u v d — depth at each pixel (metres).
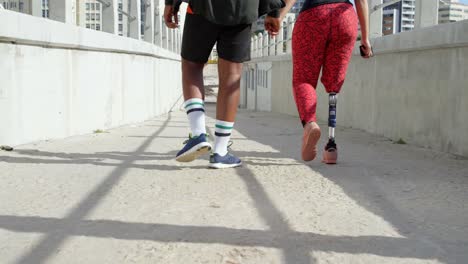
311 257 2.05
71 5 6.23
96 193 3.01
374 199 2.97
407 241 2.25
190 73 3.76
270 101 18.42
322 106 10.72
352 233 2.35
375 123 6.94
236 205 2.79
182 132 7.15
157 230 2.35
